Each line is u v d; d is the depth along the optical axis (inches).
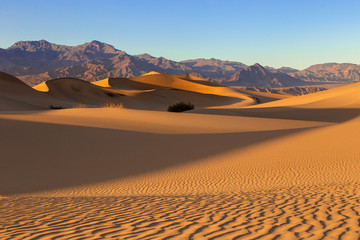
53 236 168.9
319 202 252.1
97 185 515.2
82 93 4815.5
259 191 376.5
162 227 184.5
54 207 280.4
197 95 6250.0
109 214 235.6
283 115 2279.8
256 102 5585.6
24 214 246.2
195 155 753.0
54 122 1192.8
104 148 842.8
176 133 1161.4
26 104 2827.3
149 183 516.1
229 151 786.2
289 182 472.1
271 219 195.9
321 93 3676.2
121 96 5191.9
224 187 459.8
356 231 158.7
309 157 665.0
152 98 5526.6
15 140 886.4
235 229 173.9
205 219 204.1
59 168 654.5
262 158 684.1
